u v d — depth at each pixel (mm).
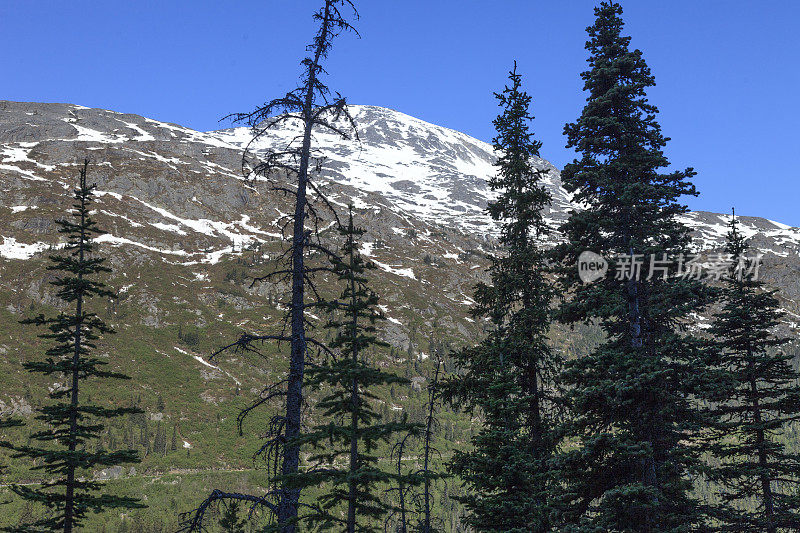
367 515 15930
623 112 22312
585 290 20453
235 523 21281
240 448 122438
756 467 22484
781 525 21328
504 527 18406
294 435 14758
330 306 15680
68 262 23281
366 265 16344
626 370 18672
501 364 20250
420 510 24484
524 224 21391
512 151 22141
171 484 105375
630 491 17016
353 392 16203
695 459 19562
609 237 20703
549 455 20188
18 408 113562
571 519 19203
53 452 21328
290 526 14250
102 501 21766
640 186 19469
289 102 15727
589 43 22766
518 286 21109
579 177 20984
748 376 23562
